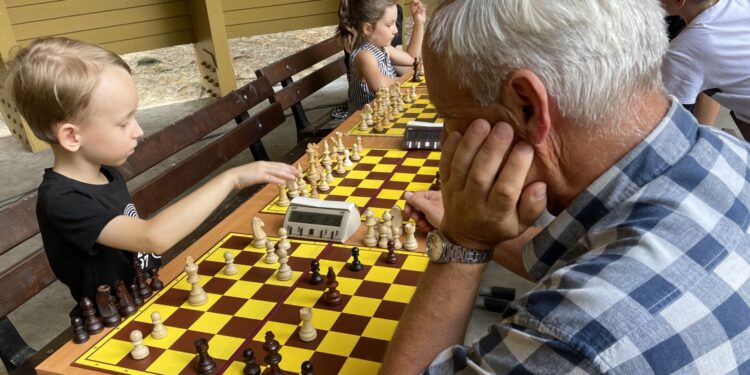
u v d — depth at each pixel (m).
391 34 3.68
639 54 0.74
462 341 1.00
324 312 1.42
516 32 0.72
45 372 1.27
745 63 2.22
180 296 1.52
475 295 0.99
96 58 1.54
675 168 0.79
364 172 2.28
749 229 0.78
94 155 1.61
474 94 0.79
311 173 2.19
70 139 1.55
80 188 1.61
